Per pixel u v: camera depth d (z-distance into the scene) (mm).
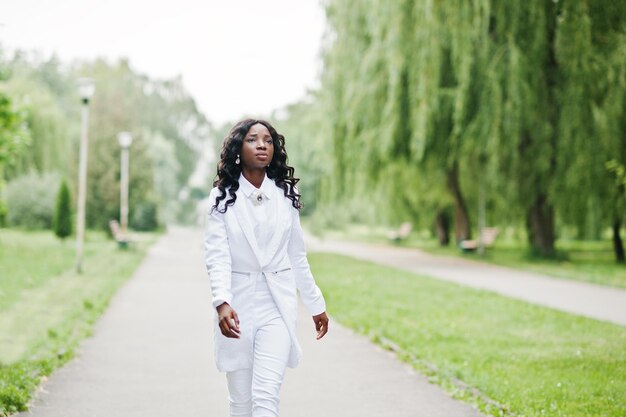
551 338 9211
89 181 41469
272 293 3699
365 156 24156
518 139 20922
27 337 9383
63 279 17109
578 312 11945
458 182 28609
